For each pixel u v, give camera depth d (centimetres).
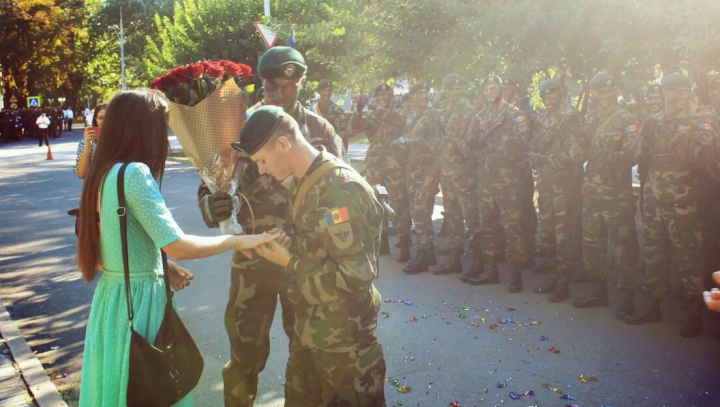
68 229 964
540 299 602
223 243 259
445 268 694
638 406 388
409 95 778
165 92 295
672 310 565
